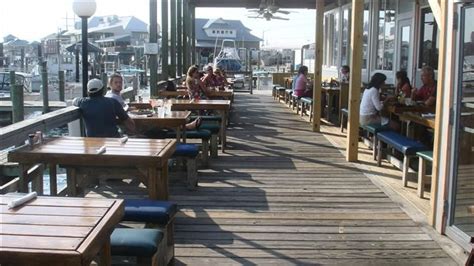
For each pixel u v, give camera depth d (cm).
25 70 3359
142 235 295
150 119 604
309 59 2706
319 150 812
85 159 391
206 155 678
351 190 579
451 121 421
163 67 1245
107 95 630
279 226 458
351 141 729
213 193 558
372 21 1367
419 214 494
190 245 411
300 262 382
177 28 1546
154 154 393
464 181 420
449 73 420
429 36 1051
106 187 557
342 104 1027
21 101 1069
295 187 589
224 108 790
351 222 470
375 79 768
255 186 590
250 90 2075
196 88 995
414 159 680
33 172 470
